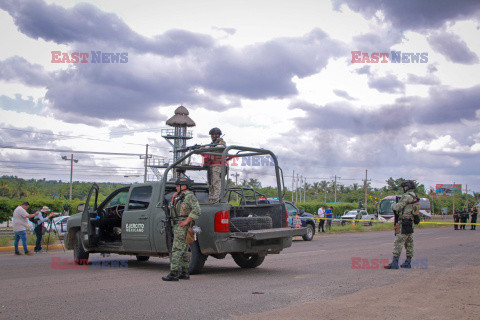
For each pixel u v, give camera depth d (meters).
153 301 6.46
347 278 8.74
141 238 9.80
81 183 125.00
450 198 131.25
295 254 14.13
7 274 9.51
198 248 9.20
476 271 9.82
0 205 33.94
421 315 5.61
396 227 10.38
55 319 5.40
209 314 5.66
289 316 5.53
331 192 137.38
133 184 10.48
